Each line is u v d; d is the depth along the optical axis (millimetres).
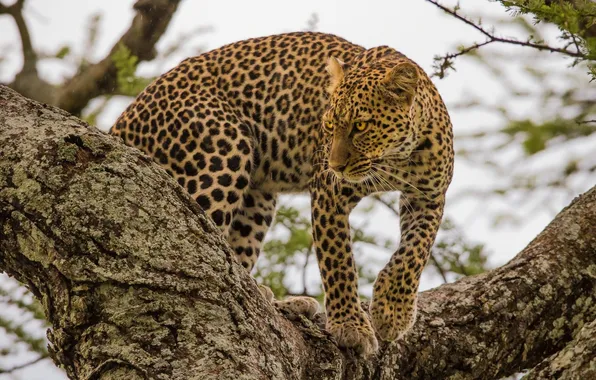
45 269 7219
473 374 9641
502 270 10172
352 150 11148
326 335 9102
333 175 11359
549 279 9977
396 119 11188
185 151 11844
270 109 12352
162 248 7215
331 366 8602
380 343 9648
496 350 9695
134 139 12164
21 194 7309
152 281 7051
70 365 7184
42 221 7223
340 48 12680
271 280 13945
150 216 7324
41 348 13000
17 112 7863
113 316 6938
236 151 11852
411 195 11523
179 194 7602
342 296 11188
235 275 7430
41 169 7375
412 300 10109
